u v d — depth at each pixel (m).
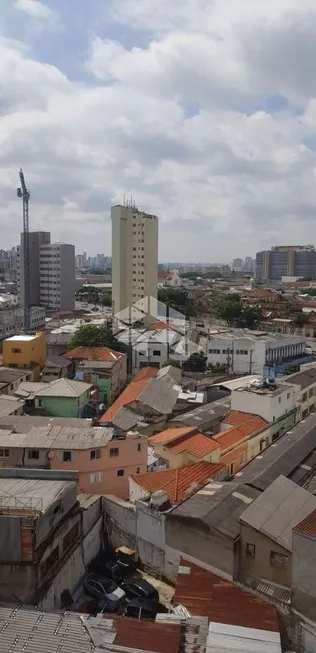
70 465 43.62
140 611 30.70
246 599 28.45
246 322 162.12
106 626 25.28
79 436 45.62
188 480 41.59
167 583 33.75
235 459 52.25
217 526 30.83
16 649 23.09
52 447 43.59
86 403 66.69
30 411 62.28
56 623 25.22
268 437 58.25
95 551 37.31
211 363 103.88
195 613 27.31
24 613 25.92
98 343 102.88
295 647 26.69
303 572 26.27
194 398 71.31
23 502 30.31
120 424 59.19
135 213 149.62
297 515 31.00
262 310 179.38
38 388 67.62
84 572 35.06
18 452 43.94
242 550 30.31
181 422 59.16
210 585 29.70
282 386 64.75
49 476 34.78
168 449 49.94
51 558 30.33
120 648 23.61
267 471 40.12
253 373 100.31
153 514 34.66
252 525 29.69
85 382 74.31
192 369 101.81
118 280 150.62
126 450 45.44
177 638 24.72
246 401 61.22
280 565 28.91
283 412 62.22
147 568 35.34
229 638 25.03
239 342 104.06
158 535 34.31
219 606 27.78
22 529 28.09
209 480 41.25
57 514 31.16
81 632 24.55
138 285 152.00
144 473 44.31
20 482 33.97
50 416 60.72
